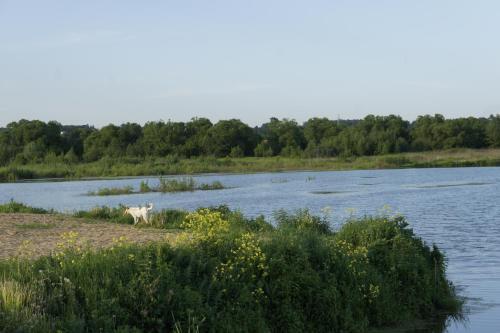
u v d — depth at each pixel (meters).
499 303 15.66
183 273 11.20
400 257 15.16
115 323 9.66
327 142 125.75
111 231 20.14
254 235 13.78
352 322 12.87
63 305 9.77
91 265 10.95
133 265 11.02
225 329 10.60
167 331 10.16
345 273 13.64
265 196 49.50
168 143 126.25
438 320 14.41
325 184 64.19
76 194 56.72
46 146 124.31
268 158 118.06
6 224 21.62
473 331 13.55
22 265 11.34
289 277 12.34
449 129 125.56
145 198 49.75
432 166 101.19
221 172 96.75
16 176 87.12
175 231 20.44
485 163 102.00
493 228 29.03
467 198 45.41
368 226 16.31
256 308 11.47
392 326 13.86
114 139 126.62
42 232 19.61
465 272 19.17
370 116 140.00
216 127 129.00
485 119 134.00
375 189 55.94
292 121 140.00
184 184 60.56
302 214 21.78
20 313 9.09
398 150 122.81
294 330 11.77
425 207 39.12
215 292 11.16
